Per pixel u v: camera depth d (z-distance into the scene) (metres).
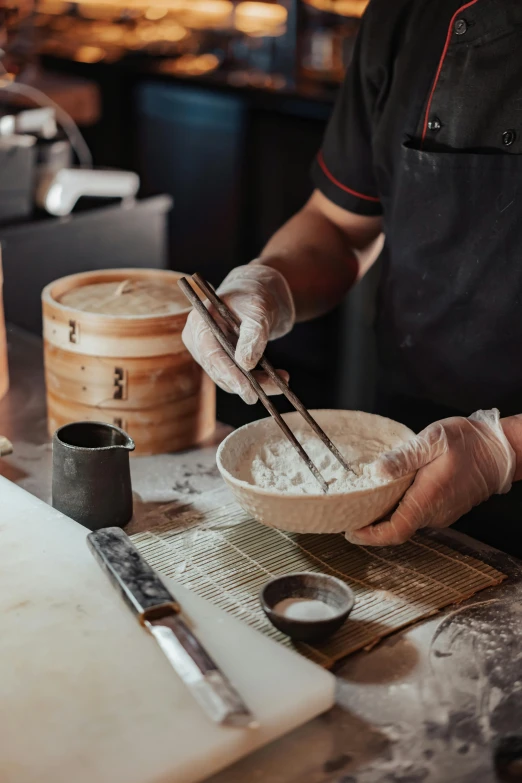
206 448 1.52
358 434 1.30
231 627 0.99
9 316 2.45
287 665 0.93
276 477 1.19
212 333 1.32
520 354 1.41
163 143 4.07
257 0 3.85
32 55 3.56
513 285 1.38
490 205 1.38
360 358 3.31
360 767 0.85
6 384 1.72
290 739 0.89
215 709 0.85
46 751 0.83
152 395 1.44
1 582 1.07
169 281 1.61
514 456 1.21
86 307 1.47
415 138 1.48
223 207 3.90
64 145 2.58
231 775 0.85
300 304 1.61
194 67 4.02
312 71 3.62
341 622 0.98
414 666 0.98
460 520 1.51
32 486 1.38
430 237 1.47
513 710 0.92
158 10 4.11
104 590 1.05
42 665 0.94
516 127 1.36
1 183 2.41
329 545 1.21
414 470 1.14
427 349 1.53
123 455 1.23
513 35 1.34
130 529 1.25
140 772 0.81
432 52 1.45
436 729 0.89
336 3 3.49
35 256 2.46
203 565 1.16
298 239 1.68
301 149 3.48
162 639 0.94
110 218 2.60
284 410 3.45
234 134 3.72
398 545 1.22
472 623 1.05
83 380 1.44
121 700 0.89
